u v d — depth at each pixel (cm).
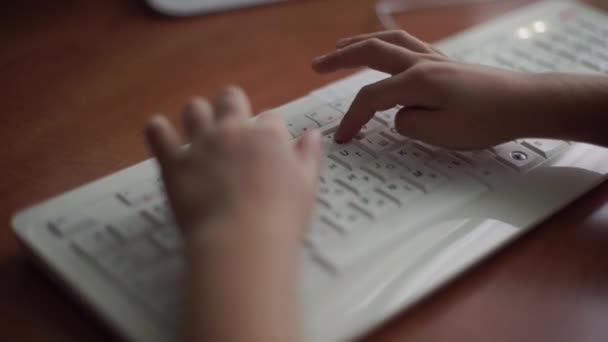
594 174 44
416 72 44
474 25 65
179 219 31
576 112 44
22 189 43
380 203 39
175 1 63
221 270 28
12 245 39
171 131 35
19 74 54
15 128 48
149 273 33
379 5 67
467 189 41
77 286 33
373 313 33
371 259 35
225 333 27
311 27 63
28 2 64
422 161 43
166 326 31
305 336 31
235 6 64
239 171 32
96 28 60
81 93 52
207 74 55
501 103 43
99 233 36
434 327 34
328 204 38
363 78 52
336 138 44
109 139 48
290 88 54
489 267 38
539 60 56
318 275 34
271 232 30
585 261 39
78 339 33
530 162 44
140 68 55
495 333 34
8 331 34
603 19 63
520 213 40
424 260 36
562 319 35
